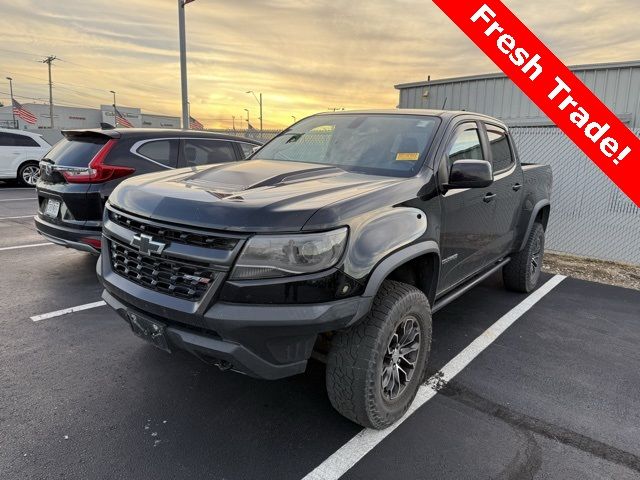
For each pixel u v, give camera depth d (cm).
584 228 777
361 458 255
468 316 468
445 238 324
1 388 309
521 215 486
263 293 220
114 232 272
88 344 376
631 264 730
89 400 299
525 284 530
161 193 258
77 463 243
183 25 1545
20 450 251
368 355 248
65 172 484
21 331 396
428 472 245
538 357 382
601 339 421
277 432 275
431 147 325
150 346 375
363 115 393
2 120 6825
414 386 294
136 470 240
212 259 223
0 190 1334
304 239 220
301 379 335
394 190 275
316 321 222
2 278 532
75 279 534
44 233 522
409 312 269
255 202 231
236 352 222
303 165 331
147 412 289
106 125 605
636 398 323
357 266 234
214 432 272
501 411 304
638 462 259
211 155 621
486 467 251
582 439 277
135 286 258
